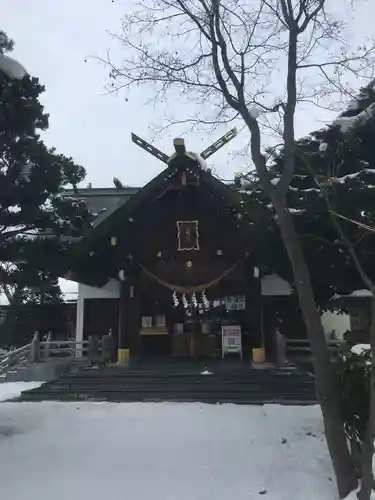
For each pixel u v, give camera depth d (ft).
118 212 53.72
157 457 27.53
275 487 23.65
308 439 29.32
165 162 55.06
